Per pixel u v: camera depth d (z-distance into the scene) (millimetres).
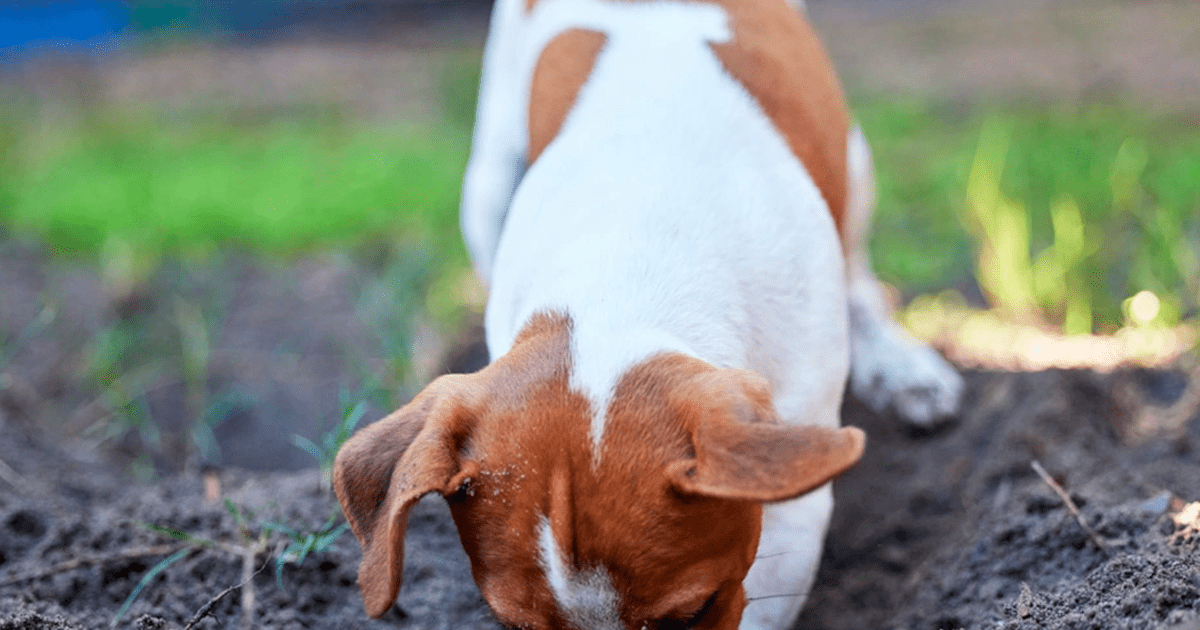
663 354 2760
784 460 2311
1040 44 10367
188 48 12867
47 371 5742
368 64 11820
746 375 2617
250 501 3941
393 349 5168
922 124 8367
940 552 3822
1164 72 9117
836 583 3930
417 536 3832
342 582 3518
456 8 13484
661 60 3699
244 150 8977
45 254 7059
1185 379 4734
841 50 10859
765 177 3396
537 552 2578
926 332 5469
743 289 3164
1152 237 5480
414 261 6320
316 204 7441
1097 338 5215
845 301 3535
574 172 3422
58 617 3223
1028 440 4160
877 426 4711
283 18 13445
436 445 2609
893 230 6547
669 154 3371
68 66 12391
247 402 5555
